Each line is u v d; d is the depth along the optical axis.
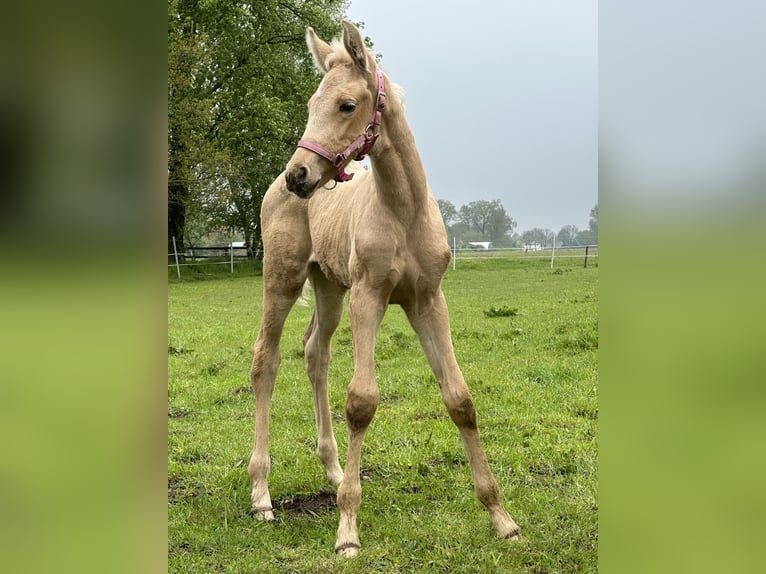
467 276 20.17
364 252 3.30
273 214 4.27
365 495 3.93
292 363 7.81
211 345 9.29
